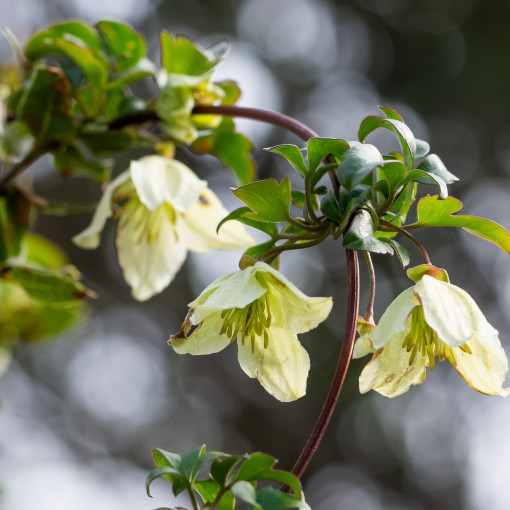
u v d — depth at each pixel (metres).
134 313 2.49
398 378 1.02
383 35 2.66
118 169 2.24
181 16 2.58
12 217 1.13
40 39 1.11
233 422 2.52
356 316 1.00
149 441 2.47
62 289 1.13
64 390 2.40
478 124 2.54
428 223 1.02
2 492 1.39
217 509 1.00
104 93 1.12
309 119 2.60
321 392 2.47
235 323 1.03
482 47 2.56
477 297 2.55
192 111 1.11
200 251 1.12
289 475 0.99
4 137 1.14
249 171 1.15
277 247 1.02
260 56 2.61
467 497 2.62
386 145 2.56
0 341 1.19
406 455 2.59
